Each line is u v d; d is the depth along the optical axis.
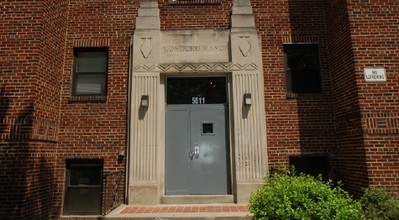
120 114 9.37
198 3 10.07
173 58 9.49
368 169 7.61
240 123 9.04
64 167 9.09
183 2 10.07
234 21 9.62
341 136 8.95
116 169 9.09
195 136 9.41
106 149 9.19
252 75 9.28
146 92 9.22
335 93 9.30
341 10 8.81
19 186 7.47
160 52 9.52
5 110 7.82
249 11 9.70
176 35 9.63
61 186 8.97
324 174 9.23
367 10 8.40
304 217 4.74
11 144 7.63
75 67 9.80
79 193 9.07
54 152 8.95
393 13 8.35
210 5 10.08
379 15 8.36
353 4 8.45
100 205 8.98
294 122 9.35
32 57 8.09
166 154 9.31
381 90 7.99
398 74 8.08
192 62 9.44
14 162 7.56
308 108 9.44
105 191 8.38
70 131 9.26
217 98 9.63
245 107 9.11
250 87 9.22
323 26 9.91
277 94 9.49
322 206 4.84
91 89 9.71
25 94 7.91
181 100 9.64
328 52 9.73
